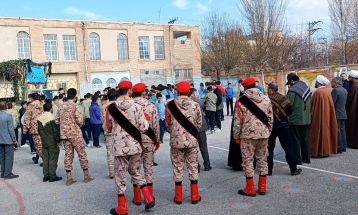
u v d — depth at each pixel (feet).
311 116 28.94
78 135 25.89
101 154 37.60
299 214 17.51
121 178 18.94
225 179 24.68
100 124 42.34
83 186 25.44
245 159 20.80
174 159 20.33
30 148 43.34
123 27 117.80
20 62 55.06
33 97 33.35
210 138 43.09
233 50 120.16
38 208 21.36
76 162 34.12
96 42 114.11
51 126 27.32
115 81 116.57
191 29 131.13
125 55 118.93
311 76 79.66
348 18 97.30
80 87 110.63
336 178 23.17
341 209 17.79
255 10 103.81
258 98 20.34
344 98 30.04
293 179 23.48
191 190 20.17
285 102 23.89
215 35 124.47
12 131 29.45
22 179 29.07
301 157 27.48
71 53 110.22
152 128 21.26
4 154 29.60
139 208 20.04
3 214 20.76
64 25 108.47
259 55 104.99
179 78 129.39
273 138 24.41
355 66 73.15
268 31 104.42
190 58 131.23
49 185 26.48
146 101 21.42
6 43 100.32
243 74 112.16
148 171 21.24
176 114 19.79
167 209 19.51
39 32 104.63
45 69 59.93
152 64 123.34
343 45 102.73
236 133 20.90
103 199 22.16
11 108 45.34
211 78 134.62
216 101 47.60
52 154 27.58
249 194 20.70
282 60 109.29
